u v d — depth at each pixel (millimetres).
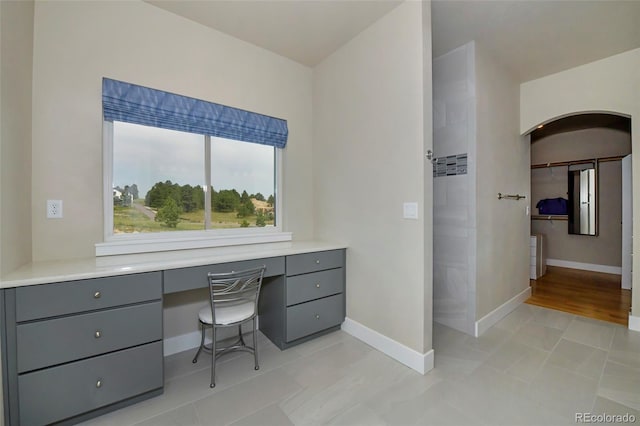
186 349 2305
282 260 2215
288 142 2871
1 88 1369
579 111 2986
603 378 1871
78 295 1460
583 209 4934
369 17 2217
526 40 2518
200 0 2035
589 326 2705
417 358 1983
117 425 1485
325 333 2564
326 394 1735
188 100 2262
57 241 1816
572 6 2068
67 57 1827
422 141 1970
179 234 2314
